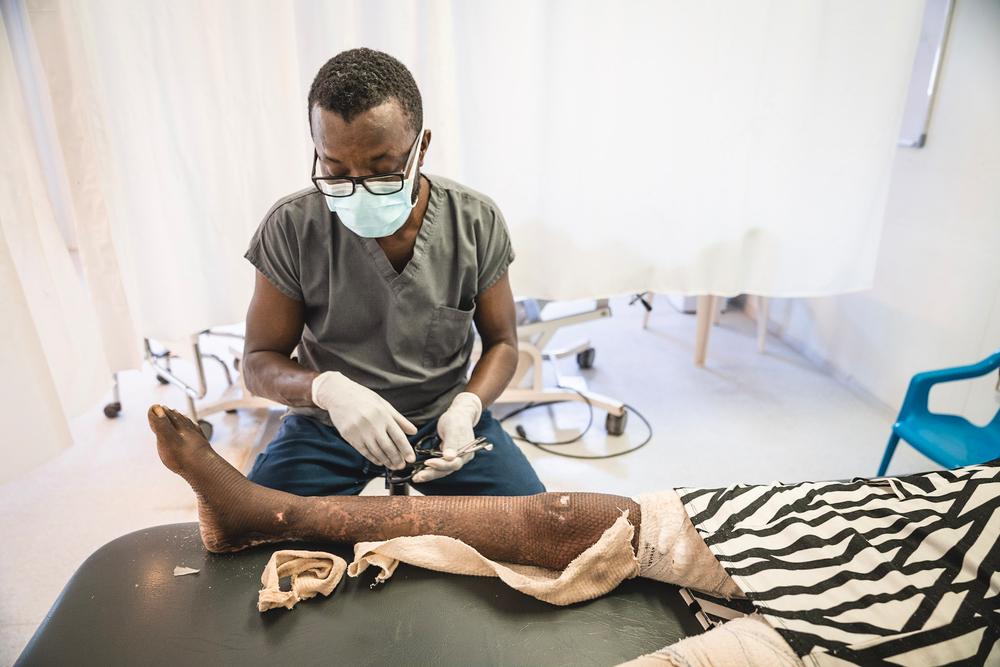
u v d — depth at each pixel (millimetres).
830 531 877
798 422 2234
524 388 2199
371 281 1068
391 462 1002
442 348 1158
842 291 2098
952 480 938
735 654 728
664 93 1747
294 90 1573
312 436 1152
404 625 811
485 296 1197
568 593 855
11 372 1459
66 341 1645
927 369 2088
